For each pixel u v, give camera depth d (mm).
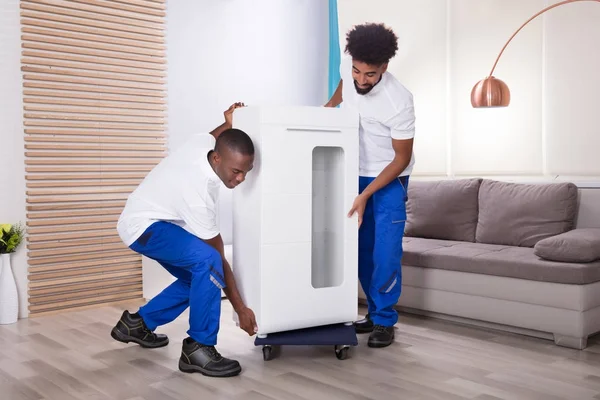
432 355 2826
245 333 3213
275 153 2586
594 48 3770
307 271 2686
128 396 2305
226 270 2619
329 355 2830
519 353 2859
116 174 4109
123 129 4168
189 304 2768
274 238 2605
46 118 3820
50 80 3834
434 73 4664
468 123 4469
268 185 2580
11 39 3695
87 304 4023
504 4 4211
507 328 3244
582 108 3850
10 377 2535
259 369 2621
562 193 3564
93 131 4008
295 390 2363
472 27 4406
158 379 2496
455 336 3166
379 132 3018
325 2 5387
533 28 4059
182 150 2586
